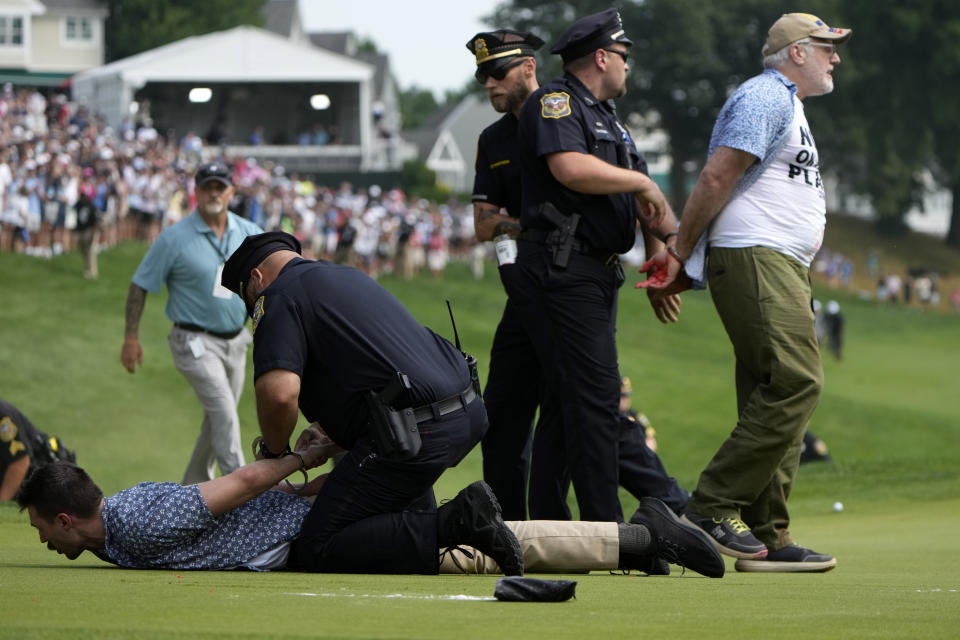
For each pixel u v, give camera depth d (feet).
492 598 37.70
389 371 47.50
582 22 59.31
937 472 146.00
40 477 46.98
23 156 338.95
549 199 58.90
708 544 47.98
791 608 36.78
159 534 46.68
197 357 86.69
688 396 288.51
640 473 61.41
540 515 63.67
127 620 30.40
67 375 226.58
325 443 49.80
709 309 483.51
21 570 45.70
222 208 87.04
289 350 47.11
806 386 54.49
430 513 47.26
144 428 195.42
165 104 655.76
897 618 34.04
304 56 618.03
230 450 87.71
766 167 55.62
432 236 467.93
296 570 48.47
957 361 454.40
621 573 49.93
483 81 65.10
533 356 64.80
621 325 426.10
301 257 49.98
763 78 56.49
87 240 316.40
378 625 30.48
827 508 114.32
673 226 58.85
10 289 293.64
